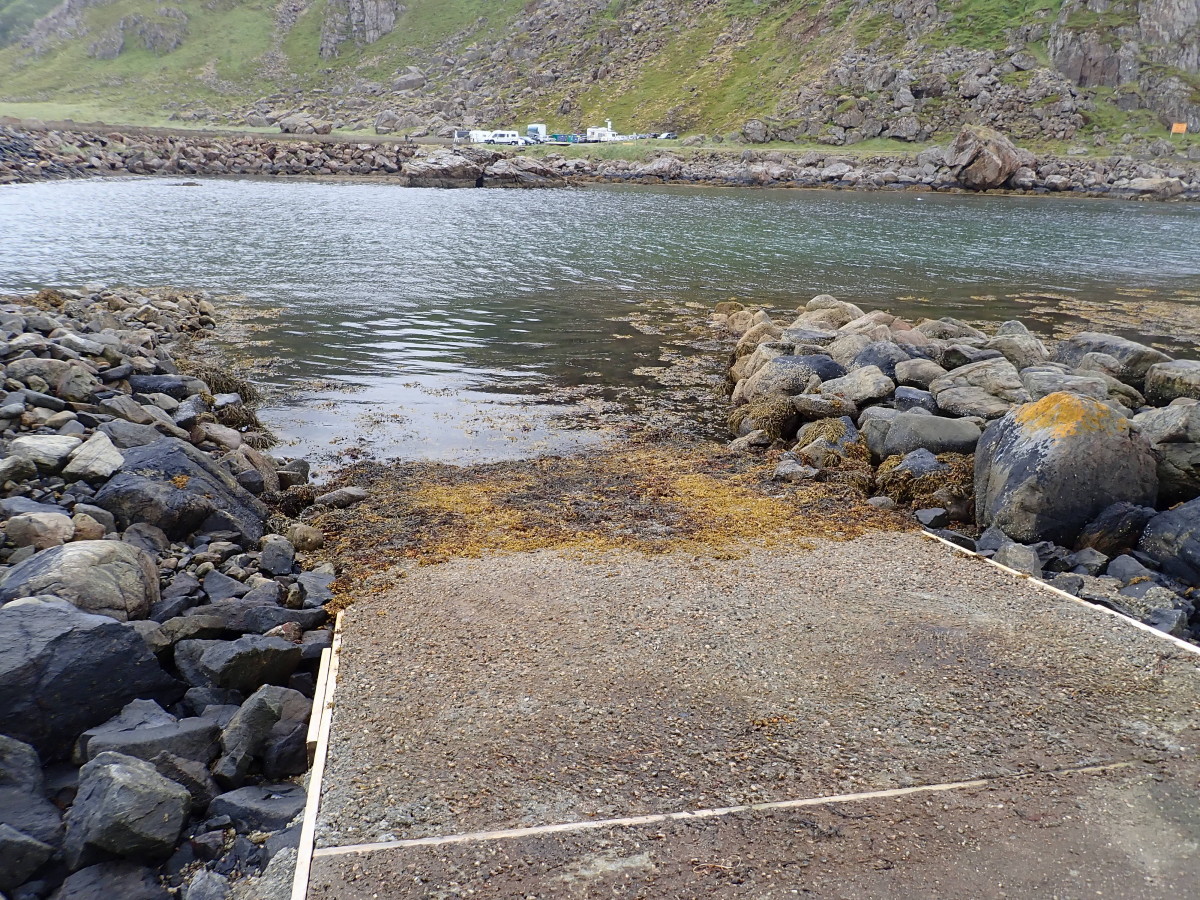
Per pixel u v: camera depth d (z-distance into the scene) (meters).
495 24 169.25
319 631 7.02
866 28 114.25
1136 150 89.00
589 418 14.82
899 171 88.31
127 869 4.58
